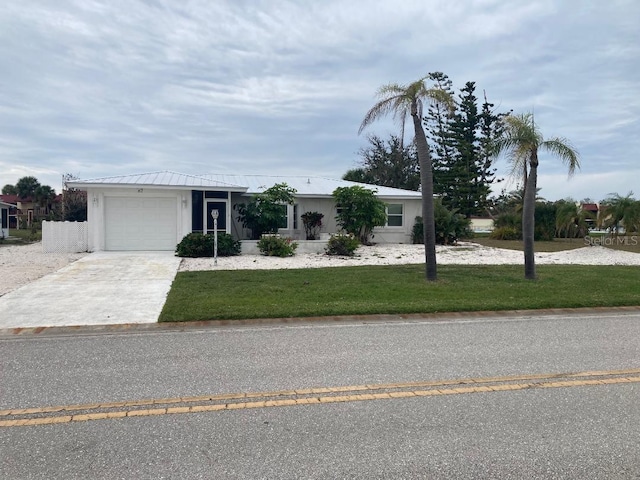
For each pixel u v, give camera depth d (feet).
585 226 105.81
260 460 11.66
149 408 14.80
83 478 10.88
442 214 83.56
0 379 17.42
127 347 21.90
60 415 14.26
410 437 12.85
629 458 11.78
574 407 14.88
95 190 62.59
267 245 62.85
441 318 28.76
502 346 22.15
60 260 54.24
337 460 11.66
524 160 44.16
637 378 17.60
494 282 41.47
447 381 17.25
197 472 11.14
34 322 26.71
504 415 14.26
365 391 16.24
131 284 39.06
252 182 83.51
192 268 49.80
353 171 164.14
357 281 41.34
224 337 23.82
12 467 11.33
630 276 46.29
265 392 16.16
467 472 11.14
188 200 64.44
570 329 25.81
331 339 23.43
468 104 146.41
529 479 10.87
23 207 199.62
